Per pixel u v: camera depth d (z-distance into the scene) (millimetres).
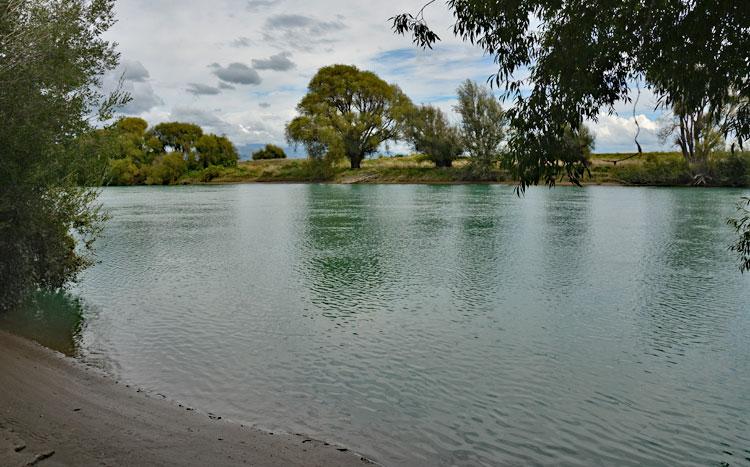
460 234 27703
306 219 35562
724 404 8406
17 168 10852
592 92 5914
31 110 10695
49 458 5160
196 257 21578
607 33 5773
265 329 12039
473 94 77938
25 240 12398
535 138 5980
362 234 28062
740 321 12812
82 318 12703
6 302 12367
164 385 8688
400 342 11250
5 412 6141
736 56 5418
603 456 6820
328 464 5961
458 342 11242
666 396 8672
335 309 13789
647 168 66688
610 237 26297
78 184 13461
